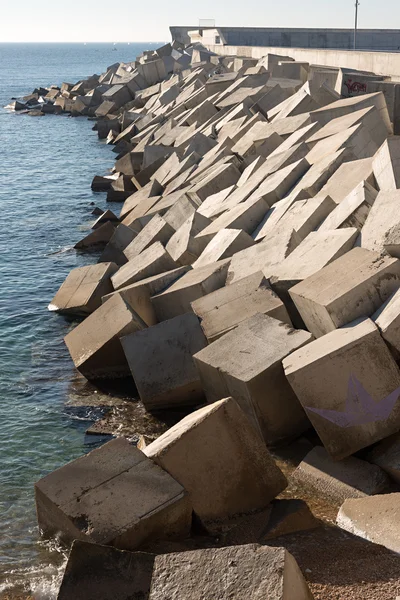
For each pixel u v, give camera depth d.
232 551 5.12
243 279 10.55
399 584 5.56
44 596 6.52
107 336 10.97
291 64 34.28
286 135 20.03
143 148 30.70
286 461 8.30
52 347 12.82
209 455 6.97
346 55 33.53
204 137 25.14
